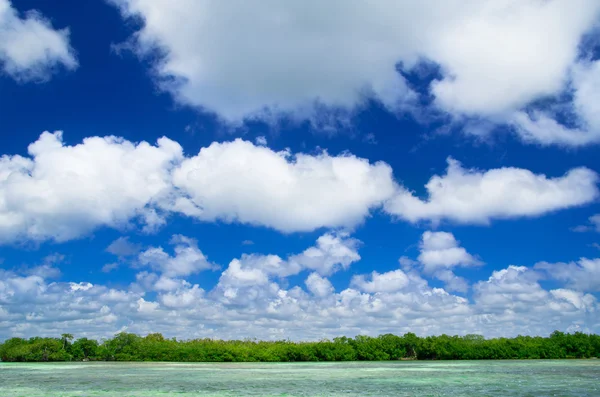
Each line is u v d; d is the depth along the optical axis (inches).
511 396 3250.5
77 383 4220.0
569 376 4886.8
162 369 6441.9
